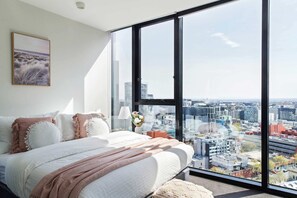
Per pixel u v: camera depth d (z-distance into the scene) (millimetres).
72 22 3568
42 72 3115
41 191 1520
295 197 2500
